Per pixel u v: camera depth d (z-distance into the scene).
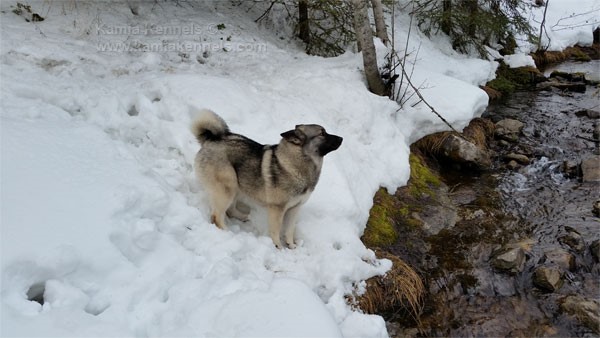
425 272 5.41
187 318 3.47
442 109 8.09
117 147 4.82
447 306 5.05
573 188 7.29
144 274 3.84
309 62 8.55
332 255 4.86
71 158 4.36
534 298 5.15
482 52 12.46
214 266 4.06
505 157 8.18
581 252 5.78
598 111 10.04
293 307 3.58
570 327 4.80
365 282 4.90
